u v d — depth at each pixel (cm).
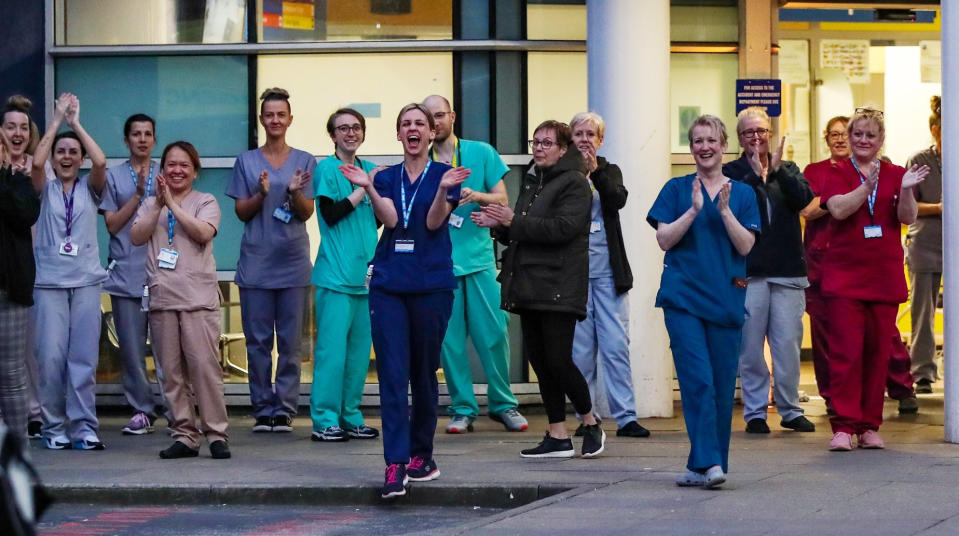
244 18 1723
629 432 1437
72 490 1166
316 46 1711
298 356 1560
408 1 1712
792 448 1336
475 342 1526
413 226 1120
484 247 1520
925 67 2167
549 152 1248
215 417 1334
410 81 1716
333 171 1466
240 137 1730
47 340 1396
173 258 1324
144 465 1281
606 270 1443
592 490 1091
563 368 1250
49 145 1377
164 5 1731
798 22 2144
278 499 1155
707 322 1085
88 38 1736
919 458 1250
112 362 1731
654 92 1569
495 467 1224
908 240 1819
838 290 1311
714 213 1081
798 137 2159
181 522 1076
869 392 1324
